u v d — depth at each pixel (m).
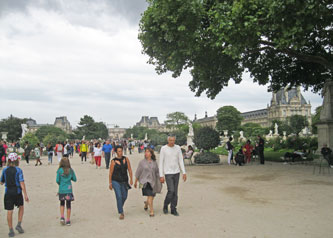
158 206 8.60
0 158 21.30
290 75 23.75
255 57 21.17
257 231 6.11
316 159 19.47
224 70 18.89
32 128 191.50
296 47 13.31
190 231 6.16
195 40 15.95
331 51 20.88
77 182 13.66
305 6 12.42
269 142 43.88
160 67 20.77
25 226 6.82
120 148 7.61
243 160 19.91
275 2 12.49
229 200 9.09
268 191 10.38
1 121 99.62
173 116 122.38
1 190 12.16
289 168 17.25
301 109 143.12
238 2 13.99
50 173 17.62
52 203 9.26
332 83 20.02
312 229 6.19
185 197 9.71
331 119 19.52
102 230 6.37
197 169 18.02
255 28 13.57
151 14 16.30
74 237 5.95
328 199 8.97
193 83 22.67
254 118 168.12
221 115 105.88
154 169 7.64
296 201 8.77
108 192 11.05
